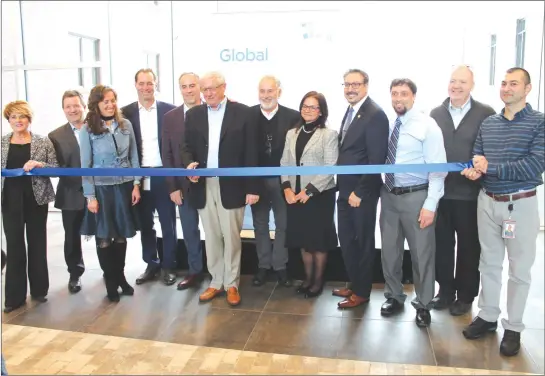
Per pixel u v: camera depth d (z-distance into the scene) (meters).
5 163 2.90
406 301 3.02
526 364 2.26
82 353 2.42
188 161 2.95
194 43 3.70
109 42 4.60
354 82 2.69
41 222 3.05
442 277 2.88
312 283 3.21
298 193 2.95
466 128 2.64
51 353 2.42
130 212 3.07
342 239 2.88
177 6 3.95
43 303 3.07
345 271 3.39
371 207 2.75
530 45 3.59
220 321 2.78
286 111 3.14
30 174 2.90
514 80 2.16
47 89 4.81
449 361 2.30
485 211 2.38
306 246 2.98
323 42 3.47
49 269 3.72
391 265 2.79
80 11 4.64
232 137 2.88
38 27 4.83
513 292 2.32
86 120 2.94
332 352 2.40
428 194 2.51
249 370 2.24
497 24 3.50
